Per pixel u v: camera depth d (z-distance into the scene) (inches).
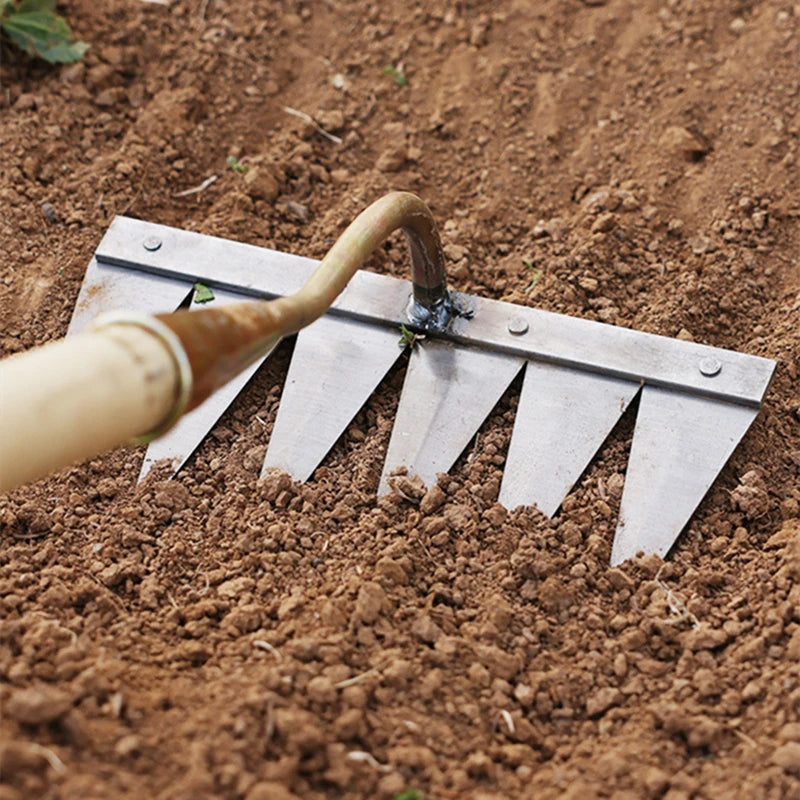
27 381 26.4
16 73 39.4
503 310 34.5
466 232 37.4
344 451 33.8
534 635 31.0
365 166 39.0
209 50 40.5
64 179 37.8
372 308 34.6
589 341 34.0
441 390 33.9
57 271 36.1
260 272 35.2
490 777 29.0
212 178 38.5
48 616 30.3
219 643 30.4
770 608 31.1
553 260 36.4
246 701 28.7
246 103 39.9
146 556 32.1
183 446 33.8
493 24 41.1
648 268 36.6
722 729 29.6
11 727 27.9
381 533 32.3
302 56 40.9
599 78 40.0
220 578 31.7
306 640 29.9
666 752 29.4
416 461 33.3
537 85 40.0
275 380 34.7
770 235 37.0
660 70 39.9
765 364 33.5
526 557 31.8
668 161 38.2
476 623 31.0
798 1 40.2
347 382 34.1
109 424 26.7
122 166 37.8
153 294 35.3
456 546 32.3
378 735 29.1
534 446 33.3
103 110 39.4
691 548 32.4
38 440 26.4
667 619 31.1
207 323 27.6
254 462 33.6
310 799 28.2
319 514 32.8
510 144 39.0
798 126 38.4
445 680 30.0
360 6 41.6
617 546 32.3
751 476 33.0
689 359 33.6
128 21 40.8
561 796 28.7
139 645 30.2
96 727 28.2
